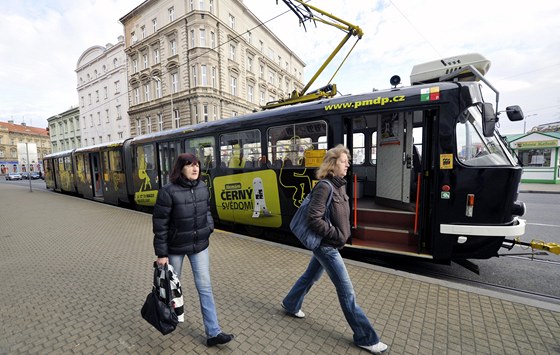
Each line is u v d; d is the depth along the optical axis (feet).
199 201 7.85
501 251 17.42
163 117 90.43
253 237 20.65
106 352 7.88
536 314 9.19
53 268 14.47
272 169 17.71
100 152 37.65
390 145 16.74
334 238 7.30
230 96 87.92
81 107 130.00
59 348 8.10
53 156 57.77
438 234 12.61
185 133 23.62
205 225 8.06
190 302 10.67
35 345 8.25
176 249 7.68
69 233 21.81
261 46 107.96
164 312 7.18
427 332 8.44
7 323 9.43
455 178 12.15
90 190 43.50
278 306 10.12
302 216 7.74
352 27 21.24
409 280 11.72
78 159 45.88
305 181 16.34
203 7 79.92
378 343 7.51
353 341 8.12
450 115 12.17
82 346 8.17
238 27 93.04
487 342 7.98
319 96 18.58
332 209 7.38
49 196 50.88
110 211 31.86
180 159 7.70
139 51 96.17
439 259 13.07
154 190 28.68
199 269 8.06
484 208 11.85
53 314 9.96
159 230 7.44
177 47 84.02
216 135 20.85
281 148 17.34
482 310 9.50
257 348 7.91
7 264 15.23
